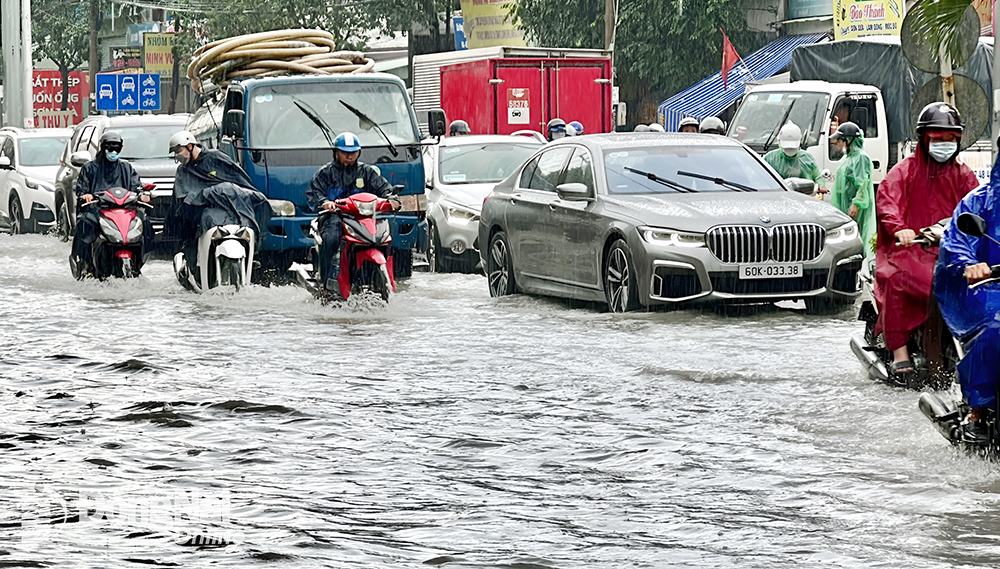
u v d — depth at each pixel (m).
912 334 23.62
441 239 51.50
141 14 176.62
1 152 76.31
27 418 22.17
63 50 180.25
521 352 29.52
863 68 64.25
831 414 22.05
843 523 15.65
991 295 18.39
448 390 24.86
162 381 25.86
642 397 23.98
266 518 15.91
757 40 97.06
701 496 17.00
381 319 35.69
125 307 38.69
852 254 35.47
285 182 46.84
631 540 14.98
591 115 73.81
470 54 74.69
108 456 19.33
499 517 16.02
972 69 64.88
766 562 14.10
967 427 18.72
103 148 44.91
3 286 44.62
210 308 38.34
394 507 16.50
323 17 127.00
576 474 18.28
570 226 38.12
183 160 42.56
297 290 42.75
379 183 39.88
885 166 60.44
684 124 53.16
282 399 23.89
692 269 34.53
